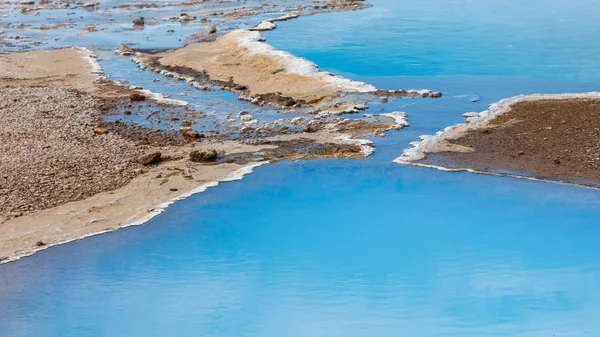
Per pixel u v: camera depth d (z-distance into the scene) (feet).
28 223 40.70
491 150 48.80
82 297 33.76
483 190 43.16
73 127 56.44
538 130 51.47
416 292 33.47
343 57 74.74
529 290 33.24
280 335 30.63
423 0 110.32
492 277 34.37
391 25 90.79
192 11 107.96
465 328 30.76
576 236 37.81
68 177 46.50
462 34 84.74
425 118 56.18
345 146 50.93
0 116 58.90
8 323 31.86
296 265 36.11
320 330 30.89
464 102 59.67
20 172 47.01
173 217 41.27
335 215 40.98
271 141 52.80
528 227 38.86
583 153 47.01
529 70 68.54
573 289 33.24
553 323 30.83
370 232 39.04
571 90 61.77
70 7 114.83
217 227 40.09
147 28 95.86
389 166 47.19
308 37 84.33
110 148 51.72
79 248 38.14
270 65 70.74
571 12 97.19
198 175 46.68
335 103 60.49
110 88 68.23
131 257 37.22
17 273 35.76
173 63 76.79
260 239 38.70
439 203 41.93
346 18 96.43
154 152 49.06
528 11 98.48
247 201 42.98
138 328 31.27
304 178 45.91
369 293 33.45
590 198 41.60
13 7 115.55
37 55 81.25
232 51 77.20
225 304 32.89
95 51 84.12
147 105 62.75
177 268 36.11
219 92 66.74
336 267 35.73
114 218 41.27
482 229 38.86
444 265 35.60
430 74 68.08
